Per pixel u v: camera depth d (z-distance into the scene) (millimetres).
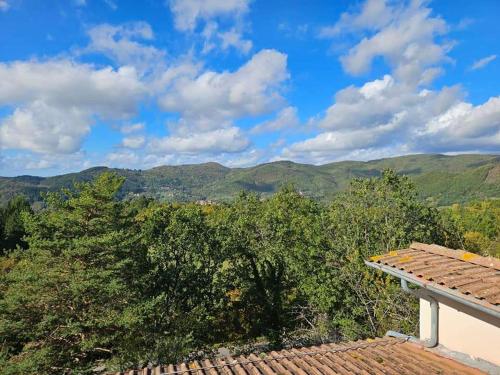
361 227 16531
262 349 19094
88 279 12945
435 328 6133
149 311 14344
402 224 16719
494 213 42562
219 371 5336
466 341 5703
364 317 15359
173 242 20219
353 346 6223
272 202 29688
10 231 49406
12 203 60844
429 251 7199
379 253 15461
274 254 21859
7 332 12352
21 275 13352
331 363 5500
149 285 18219
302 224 18297
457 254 6676
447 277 5598
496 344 5297
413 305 13141
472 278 5504
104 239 13609
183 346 14820
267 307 21406
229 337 21516
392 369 5285
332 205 18250
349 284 15008
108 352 14305
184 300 20078
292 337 19625
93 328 13070
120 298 13914
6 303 12656
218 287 21281
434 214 18719
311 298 16797
